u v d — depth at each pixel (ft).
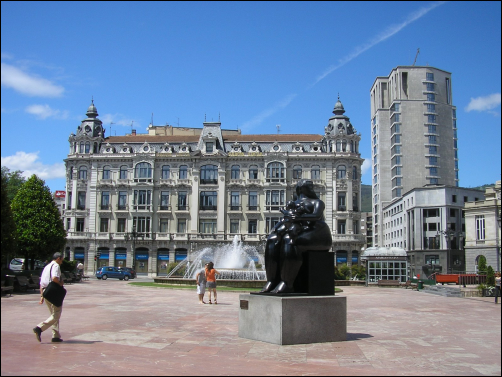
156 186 246.68
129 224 244.83
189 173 246.47
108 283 148.66
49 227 163.43
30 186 165.07
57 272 40.09
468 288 121.80
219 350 37.78
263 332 41.19
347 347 39.42
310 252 42.11
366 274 159.12
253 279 128.67
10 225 104.27
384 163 379.55
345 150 244.63
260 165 245.86
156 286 121.80
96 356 34.78
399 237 313.73
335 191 240.73
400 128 367.04
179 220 245.45
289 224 42.42
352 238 236.22
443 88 376.48
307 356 35.76
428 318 63.93
